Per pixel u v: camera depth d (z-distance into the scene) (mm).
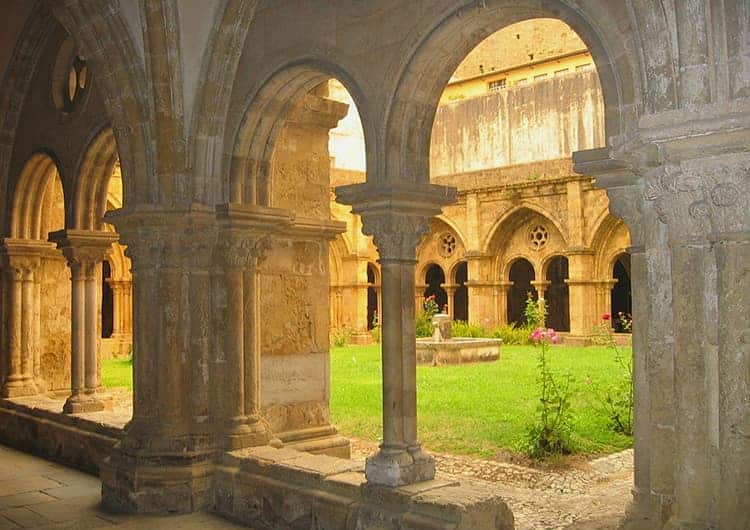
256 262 7746
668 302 4305
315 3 6703
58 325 11602
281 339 8398
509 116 30094
